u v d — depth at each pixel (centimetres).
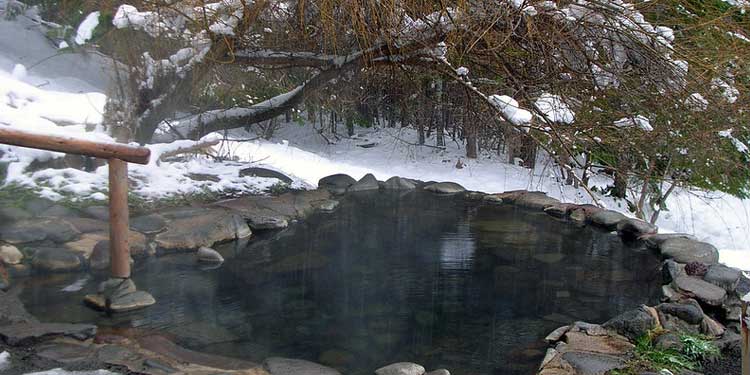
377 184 870
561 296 479
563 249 608
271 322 409
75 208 558
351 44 698
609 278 524
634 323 390
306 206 709
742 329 209
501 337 402
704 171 737
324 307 439
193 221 580
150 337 364
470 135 915
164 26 651
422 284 495
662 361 350
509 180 1058
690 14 659
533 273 532
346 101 884
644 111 654
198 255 528
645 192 862
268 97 917
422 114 904
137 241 517
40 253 466
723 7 660
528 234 659
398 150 1320
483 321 426
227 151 935
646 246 628
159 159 716
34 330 345
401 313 435
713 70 614
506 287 495
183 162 774
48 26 948
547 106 650
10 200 545
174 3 621
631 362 347
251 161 881
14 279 441
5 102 664
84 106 713
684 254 571
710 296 450
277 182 794
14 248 469
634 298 477
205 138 759
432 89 835
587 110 654
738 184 855
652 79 626
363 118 1420
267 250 567
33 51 897
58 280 448
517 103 630
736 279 481
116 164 409
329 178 855
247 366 333
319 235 625
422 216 725
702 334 396
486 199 824
